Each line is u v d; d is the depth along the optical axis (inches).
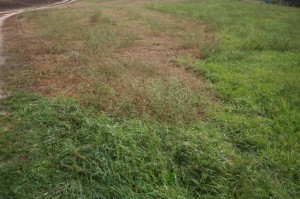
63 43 344.8
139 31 438.0
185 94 204.8
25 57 300.4
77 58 284.4
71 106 185.2
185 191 122.8
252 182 127.8
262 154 147.2
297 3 890.1
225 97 210.1
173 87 217.0
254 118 180.2
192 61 292.8
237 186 127.6
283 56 306.5
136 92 205.3
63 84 227.8
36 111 181.3
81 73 245.3
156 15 599.5
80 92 211.3
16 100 199.5
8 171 131.6
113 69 251.4
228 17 542.9
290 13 608.7
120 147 138.4
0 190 121.8
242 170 133.8
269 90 214.5
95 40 352.8
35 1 1239.5
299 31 422.0
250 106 197.0
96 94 203.6
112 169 127.3
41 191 120.8
